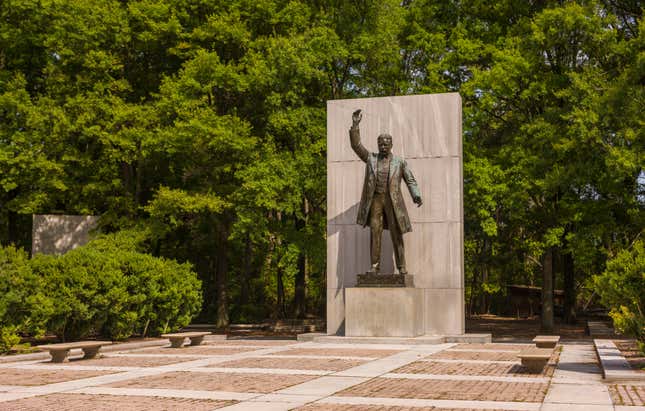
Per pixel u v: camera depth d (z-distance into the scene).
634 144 24.50
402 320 20.62
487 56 31.77
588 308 56.38
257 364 14.97
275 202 27.95
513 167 28.22
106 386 11.61
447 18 33.69
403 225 21.09
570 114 25.56
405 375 12.78
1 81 30.80
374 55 31.59
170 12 31.19
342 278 23.20
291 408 9.18
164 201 28.28
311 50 29.00
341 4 32.53
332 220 23.53
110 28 30.33
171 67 33.53
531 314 51.34
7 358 16.55
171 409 9.16
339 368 13.97
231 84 28.91
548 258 31.16
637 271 13.89
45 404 9.71
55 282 20.05
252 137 29.02
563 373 13.10
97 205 33.53
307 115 29.34
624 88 24.52
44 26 31.38
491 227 28.20
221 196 30.03
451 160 22.52
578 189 30.34
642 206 28.81
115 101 29.78
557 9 27.53
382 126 23.34
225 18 29.70
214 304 41.28
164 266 23.23
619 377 11.64
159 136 27.97
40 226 30.08
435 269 22.23
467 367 14.09
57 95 30.81
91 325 20.86
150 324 23.11
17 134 29.17
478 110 30.83
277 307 40.94
